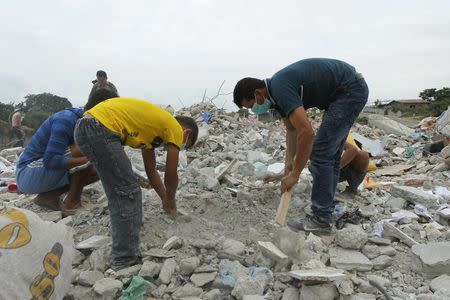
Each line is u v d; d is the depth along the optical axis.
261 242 3.36
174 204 3.74
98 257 3.32
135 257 3.25
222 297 2.96
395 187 4.63
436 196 4.84
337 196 4.71
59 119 4.05
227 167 5.22
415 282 3.13
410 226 3.92
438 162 7.17
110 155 3.02
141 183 4.23
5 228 2.45
